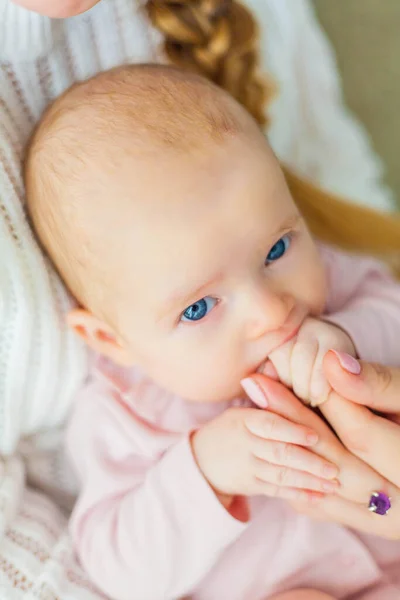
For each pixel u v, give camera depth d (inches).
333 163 29.5
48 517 23.5
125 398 23.6
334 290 25.1
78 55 23.4
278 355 21.4
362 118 36.1
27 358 22.5
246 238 20.7
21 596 21.6
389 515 21.0
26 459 24.4
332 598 22.1
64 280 22.8
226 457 21.5
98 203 20.9
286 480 21.0
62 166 21.3
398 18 36.0
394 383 20.9
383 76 36.0
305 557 22.7
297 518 22.8
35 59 22.3
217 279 20.8
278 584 22.7
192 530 21.9
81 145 21.2
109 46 23.9
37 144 21.9
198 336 21.2
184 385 21.9
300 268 21.7
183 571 22.0
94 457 23.5
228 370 21.5
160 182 20.6
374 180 30.3
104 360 24.2
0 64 22.0
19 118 22.7
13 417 23.0
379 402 20.8
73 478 25.0
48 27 21.6
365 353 22.7
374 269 25.9
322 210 27.3
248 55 25.4
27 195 22.3
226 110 21.4
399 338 23.4
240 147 20.9
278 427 20.9
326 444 21.0
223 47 24.5
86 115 21.4
